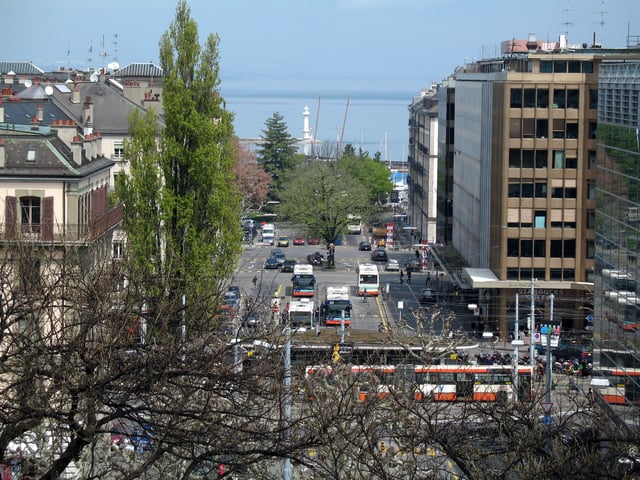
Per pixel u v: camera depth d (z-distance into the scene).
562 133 147.88
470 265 180.88
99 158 116.12
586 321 148.75
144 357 40.62
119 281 54.16
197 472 44.56
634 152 93.25
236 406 38.75
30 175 99.94
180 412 36.66
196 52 113.06
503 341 140.75
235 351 44.72
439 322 152.88
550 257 148.88
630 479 42.34
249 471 41.56
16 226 74.25
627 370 93.50
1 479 40.16
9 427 36.16
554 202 148.50
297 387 46.78
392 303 170.00
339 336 118.00
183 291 68.38
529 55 149.38
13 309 43.22
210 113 113.94
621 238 97.25
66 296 49.16
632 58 102.31
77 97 151.62
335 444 48.25
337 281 192.00
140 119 114.25
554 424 55.53
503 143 148.88
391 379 62.22
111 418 36.72
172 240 101.56
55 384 37.53
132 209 107.94
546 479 42.94
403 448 46.91
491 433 47.84
